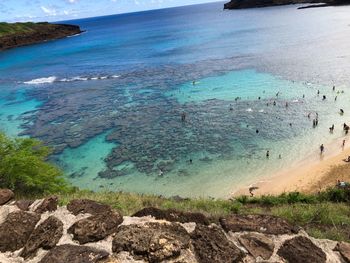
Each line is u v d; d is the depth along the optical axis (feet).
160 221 16.53
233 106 175.01
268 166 122.01
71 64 361.92
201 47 380.17
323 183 107.14
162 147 139.64
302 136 139.33
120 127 163.22
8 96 238.48
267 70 237.25
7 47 534.78
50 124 174.70
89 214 17.65
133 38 575.38
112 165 129.70
